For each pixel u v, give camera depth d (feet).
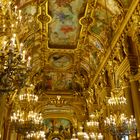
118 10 48.21
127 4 45.01
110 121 36.40
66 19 57.82
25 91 56.44
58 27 60.64
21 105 54.34
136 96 41.09
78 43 67.05
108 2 49.03
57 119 99.91
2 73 22.08
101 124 60.95
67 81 86.48
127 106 42.52
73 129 89.61
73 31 62.44
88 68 76.38
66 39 66.08
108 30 54.90
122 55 47.98
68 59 75.87
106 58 58.75
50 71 81.87
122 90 47.52
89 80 78.54
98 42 61.72
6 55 22.75
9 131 57.47
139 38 41.34
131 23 44.09
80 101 85.15
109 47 55.21
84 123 80.89
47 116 93.20
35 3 50.70
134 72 43.09
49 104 84.79
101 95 62.49
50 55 72.95
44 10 53.88
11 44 23.25
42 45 67.26
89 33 61.52
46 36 63.52
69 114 93.30
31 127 39.63
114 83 53.83
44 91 85.15
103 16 54.34
